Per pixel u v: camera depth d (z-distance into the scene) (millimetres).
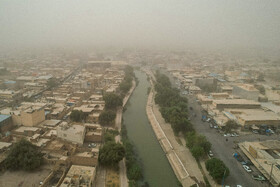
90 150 118250
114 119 170750
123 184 101750
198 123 169125
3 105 190125
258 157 117562
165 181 108750
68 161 105000
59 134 132000
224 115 179500
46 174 103188
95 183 100500
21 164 103500
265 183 101625
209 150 126000
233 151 129500
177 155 127125
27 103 185125
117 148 113688
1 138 130500
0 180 98062
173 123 151500
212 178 106062
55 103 197250
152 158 128875
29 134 131750
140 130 167000
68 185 90000
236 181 102688
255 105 191625
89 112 171250
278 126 160625
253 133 153375
